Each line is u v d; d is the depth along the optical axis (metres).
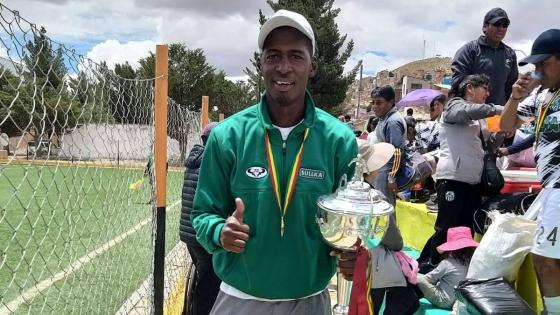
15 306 3.63
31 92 2.05
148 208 5.92
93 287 4.32
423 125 8.19
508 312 3.07
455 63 5.48
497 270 3.33
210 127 3.86
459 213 4.54
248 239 1.92
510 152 4.67
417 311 4.11
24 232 6.44
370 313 1.94
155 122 3.65
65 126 2.43
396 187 4.56
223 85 49.03
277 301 2.02
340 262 2.00
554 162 3.06
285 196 1.94
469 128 4.45
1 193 8.54
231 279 2.02
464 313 3.45
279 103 1.97
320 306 2.10
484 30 5.34
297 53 1.96
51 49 2.14
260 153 1.96
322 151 2.01
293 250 1.96
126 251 5.38
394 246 3.69
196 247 3.58
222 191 2.02
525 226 3.37
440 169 4.58
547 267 3.04
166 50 3.60
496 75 5.38
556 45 3.23
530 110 3.92
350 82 33.84
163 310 3.99
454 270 4.05
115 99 3.15
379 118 5.34
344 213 1.85
